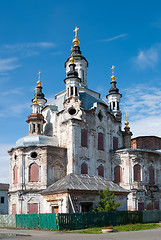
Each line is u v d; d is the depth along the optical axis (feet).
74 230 131.03
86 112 231.91
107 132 245.86
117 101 282.97
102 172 233.96
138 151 232.73
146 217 170.30
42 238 103.35
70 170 216.33
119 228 134.10
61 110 237.86
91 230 127.95
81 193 156.46
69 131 222.48
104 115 246.47
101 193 160.15
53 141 228.84
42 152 215.31
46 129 250.98
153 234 109.50
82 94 245.45
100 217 144.66
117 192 167.84
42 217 144.05
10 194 221.46
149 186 233.14
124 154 233.55
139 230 128.98
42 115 245.24
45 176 210.38
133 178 227.40
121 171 233.14
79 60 276.21
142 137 307.17
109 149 243.40
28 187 210.79
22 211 207.72
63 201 154.20
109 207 155.22
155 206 233.96
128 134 263.29
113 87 287.69
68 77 237.04
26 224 153.99
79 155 221.25
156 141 304.09
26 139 223.51
